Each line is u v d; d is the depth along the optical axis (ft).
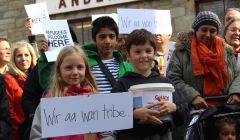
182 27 12.91
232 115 5.32
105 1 13.83
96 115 4.72
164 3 13.15
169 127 5.03
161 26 7.72
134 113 4.83
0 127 6.19
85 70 5.20
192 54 6.16
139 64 5.18
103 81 5.90
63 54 5.06
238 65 6.50
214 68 6.09
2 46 7.66
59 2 14.47
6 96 6.40
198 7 12.89
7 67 7.96
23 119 7.02
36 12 9.14
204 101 5.85
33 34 9.05
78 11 14.25
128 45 5.27
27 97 6.47
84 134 4.86
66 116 4.65
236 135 5.34
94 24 6.20
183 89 5.99
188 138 5.23
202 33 6.20
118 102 4.75
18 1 15.11
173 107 4.90
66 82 5.04
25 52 7.73
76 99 4.68
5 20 15.23
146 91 4.88
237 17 7.36
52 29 7.34
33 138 4.79
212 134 5.31
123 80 5.19
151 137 4.96
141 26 7.54
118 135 5.10
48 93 5.16
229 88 6.10
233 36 7.29
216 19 6.21
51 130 4.59
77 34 14.23
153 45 5.21
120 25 7.39
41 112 4.59
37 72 6.53
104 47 6.09
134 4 13.48
